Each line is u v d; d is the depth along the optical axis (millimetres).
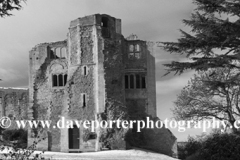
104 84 43625
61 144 44719
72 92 44875
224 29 19953
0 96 56844
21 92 57031
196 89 40438
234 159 26484
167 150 46375
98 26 45094
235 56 20125
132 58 49812
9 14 18203
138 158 37344
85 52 45188
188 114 40906
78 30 45688
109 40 45156
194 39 20891
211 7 20312
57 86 49594
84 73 44844
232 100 38750
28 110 50875
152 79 49844
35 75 50500
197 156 29125
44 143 47656
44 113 49719
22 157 18312
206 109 40188
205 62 20703
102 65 44062
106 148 41875
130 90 49000
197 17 21219
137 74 49438
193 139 41594
